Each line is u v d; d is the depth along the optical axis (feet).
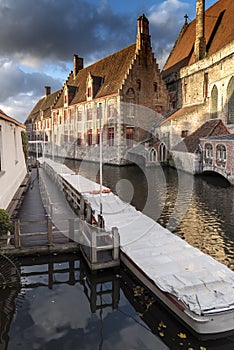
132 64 104.99
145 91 108.99
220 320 17.12
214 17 112.78
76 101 137.49
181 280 20.71
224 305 17.63
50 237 28.09
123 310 21.16
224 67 85.10
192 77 107.86
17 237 27.32
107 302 22.21
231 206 45.21
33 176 78.18
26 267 27.35
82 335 18.39
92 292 23.62
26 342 17.71
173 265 23.17
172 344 17.46
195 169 75.05
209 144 71.05
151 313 20.53
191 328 17.61
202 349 16.94
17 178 52.60
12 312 20.80
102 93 115.44
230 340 17.38
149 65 109.40
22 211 41.73
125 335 18.39
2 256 26.94
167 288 19.83
